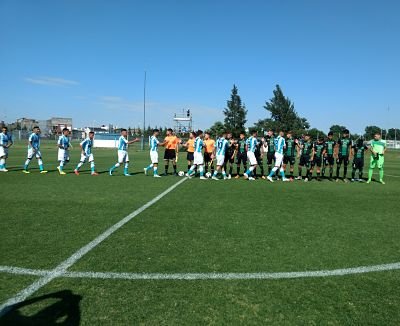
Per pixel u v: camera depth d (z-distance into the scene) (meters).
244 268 4.45
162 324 3.12
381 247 5.43
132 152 39.53
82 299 3.56
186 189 11.18
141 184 12.17
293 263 4.66
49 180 12.70
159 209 7.88
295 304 3.54
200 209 7.97
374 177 16.97
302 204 8.94
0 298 3.54
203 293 3.74
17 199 8.77
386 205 9.05
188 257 4.80
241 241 5.56
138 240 5.52
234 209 8.06
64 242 5.34
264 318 3.26
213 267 4.46
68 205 8.15
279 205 8.70
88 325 3.09
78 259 4.64
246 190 11.30
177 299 3.59
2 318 3.18
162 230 6.12
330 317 3.31
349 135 15.11
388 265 4.66
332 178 15.79
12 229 6.00
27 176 13.90
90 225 6.37
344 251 5.19
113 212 7.49
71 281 3.97
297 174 17.58
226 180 14.34
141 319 3.20
